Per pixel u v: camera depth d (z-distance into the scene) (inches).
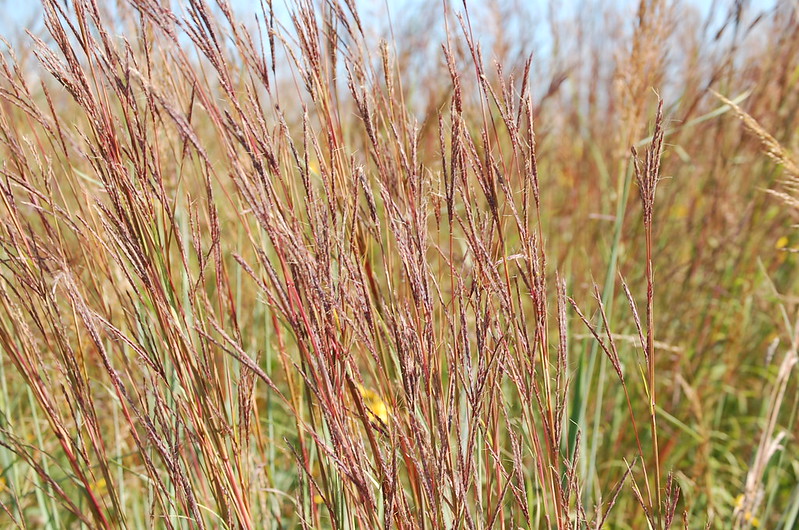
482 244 35.2
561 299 36.1
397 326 34.8
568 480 36.9
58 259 36.9
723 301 68.6
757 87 65.1
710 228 67.9
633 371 60.8
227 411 40.3
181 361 37.7
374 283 39.3
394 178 38.7
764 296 64.7
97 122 35.9
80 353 39.0
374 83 38.7
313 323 34.8
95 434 38.8
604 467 56.7
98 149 36.5
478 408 35.0
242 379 38.2
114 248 38.1
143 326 37.6
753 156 67.8
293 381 42.2
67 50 35.4
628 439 59.8
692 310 66.1
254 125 34.9
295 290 35.9
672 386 61.2
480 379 34.7
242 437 40.0
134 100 35.6
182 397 39.5
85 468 41.1
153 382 37.2
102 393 48.6
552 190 79.5
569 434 45.6
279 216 34.2
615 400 58.6
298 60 35.5
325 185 36.0
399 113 40.2
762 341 71.2
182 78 40.6
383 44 37.0
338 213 38.4
